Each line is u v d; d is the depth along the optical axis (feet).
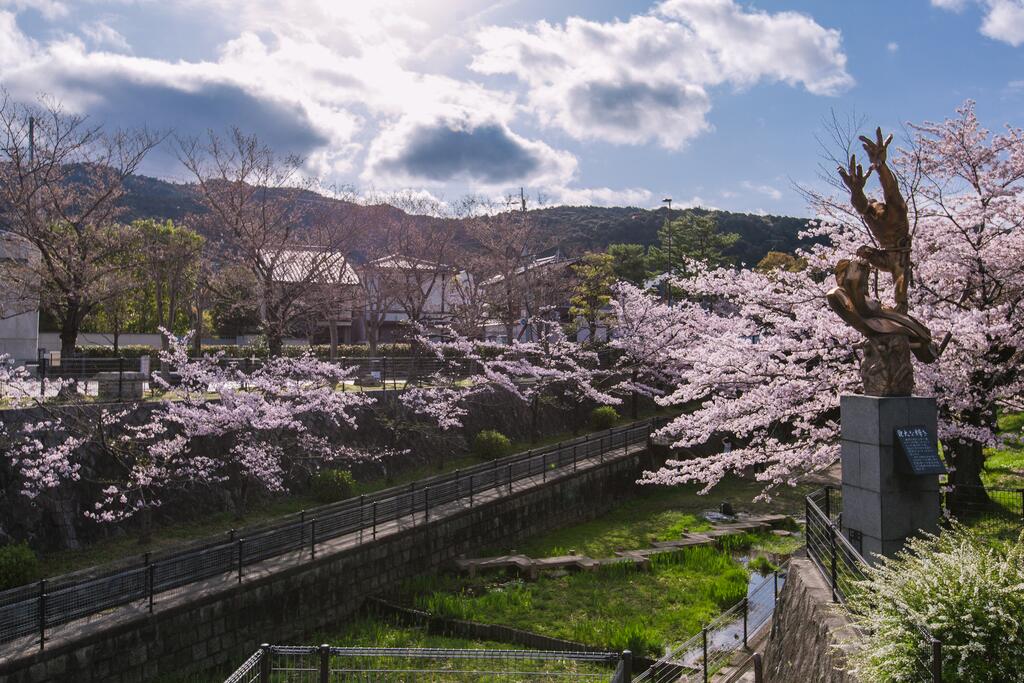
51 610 34.01
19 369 51.52
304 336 139.64
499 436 81.10
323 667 22.95
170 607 37.04
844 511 31.27
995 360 46.60
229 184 76.64
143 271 97.50
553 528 70.23
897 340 29.96
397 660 37.65
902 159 48.65
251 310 103.14
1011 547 20.02
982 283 47.50
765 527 66.49
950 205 48.42
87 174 71.10
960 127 46.98
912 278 48.32
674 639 42.19
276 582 42.93
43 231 61.21
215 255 86.28
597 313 114.93
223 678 37.88
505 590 50.65
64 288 62.23
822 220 55.83
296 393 63.93
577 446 79.77
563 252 167.02
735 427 52.85
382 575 50.90
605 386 112.37
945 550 20.59
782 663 29.19
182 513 54.80
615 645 39.93
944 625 16.80
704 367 56.03
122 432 53.01
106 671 34.22
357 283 98.43
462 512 58.59
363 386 82.94
